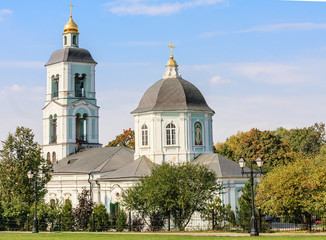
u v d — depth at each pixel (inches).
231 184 3095.5
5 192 3046.3
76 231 2763.3
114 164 3550.7
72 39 4212.6
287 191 2399.1
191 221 2842.0
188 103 3312.0
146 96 3388.3
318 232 2258.9
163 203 2637.8
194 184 2652.6
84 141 4138.8
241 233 2273.6
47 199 3710.6
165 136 3284.9
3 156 3105.3
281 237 1940.2
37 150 3174.2
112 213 3051.2
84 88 4195.4
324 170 2447.1
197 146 3307.1
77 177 3570.4
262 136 4813.0
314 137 5123.0
